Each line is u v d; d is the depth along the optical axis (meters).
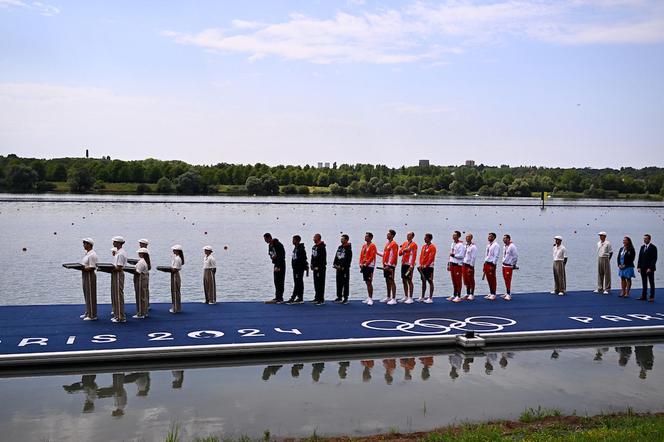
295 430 11.48
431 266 22.84
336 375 14.82
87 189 185.12
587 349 17.48
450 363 15.96
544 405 13.02
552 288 35.59
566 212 144.25
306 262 22.61
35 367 14.77
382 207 149.00
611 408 12.88
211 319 19.34
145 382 14.05
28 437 11.02
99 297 31.11
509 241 23.84
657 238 78.00
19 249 52.75
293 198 191.88
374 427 11.66
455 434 11.06
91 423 11.70
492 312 21.19
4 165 192.12
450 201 193.38
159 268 19.88
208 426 11.64
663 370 15.59
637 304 22.94
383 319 19.81
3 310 19.92
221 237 67.31
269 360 15.88
